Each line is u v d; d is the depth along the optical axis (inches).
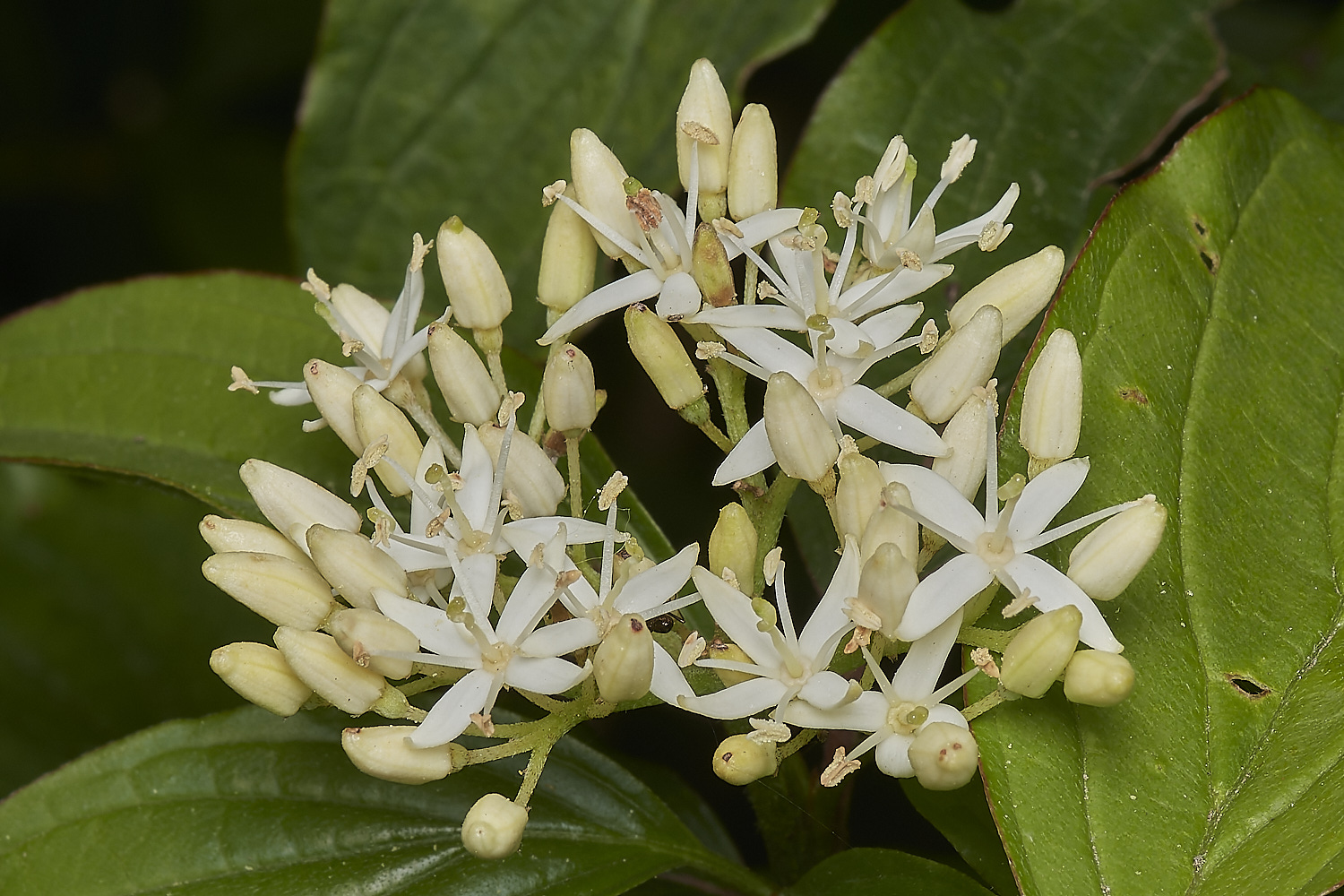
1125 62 10.0
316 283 9.2
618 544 9.2
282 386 9.3
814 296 8.9
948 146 9.9
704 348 8.9
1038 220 9.8
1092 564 8.5
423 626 8.6
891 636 8.5
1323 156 9.3
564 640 8.6
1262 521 8.8
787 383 8.6
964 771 8.4
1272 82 10.4
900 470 8.6
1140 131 9.9
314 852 9.1
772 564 8.6
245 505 9.5
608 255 9.2
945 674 9.5
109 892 9.0
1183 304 9.0
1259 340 9.0
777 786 9.1
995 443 8.6
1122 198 9.0
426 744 8.5
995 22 10.1
